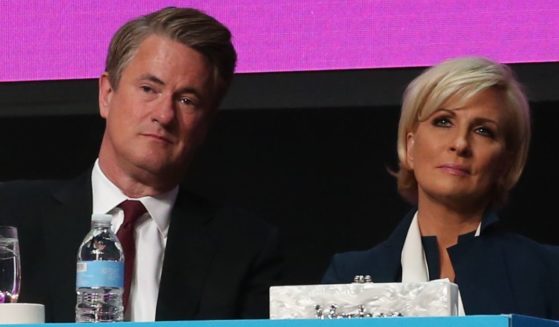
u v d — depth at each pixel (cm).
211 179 1464
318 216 1448
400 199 1430
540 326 752
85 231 1105
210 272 1106
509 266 1073
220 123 1458
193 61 1102
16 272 1000
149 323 765
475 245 1079
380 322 736
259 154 1455
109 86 1138
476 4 1394
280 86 1435
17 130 1470
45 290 1087
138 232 1103
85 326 775
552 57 1379
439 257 1082
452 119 1071
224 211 1152
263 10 1433
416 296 812
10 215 1119
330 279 1118
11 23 1462
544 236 1404
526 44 1383
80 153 1471
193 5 1440
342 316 826
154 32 1105
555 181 1399
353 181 1439
